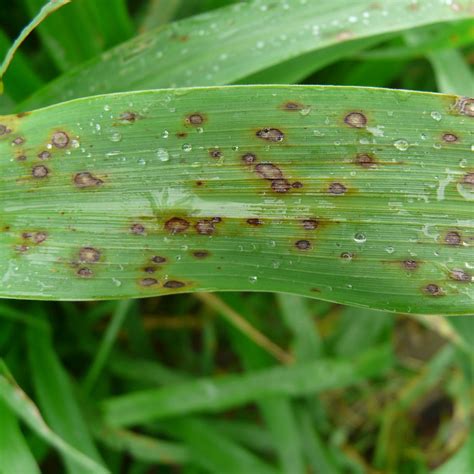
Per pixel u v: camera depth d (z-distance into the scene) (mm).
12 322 115
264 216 80
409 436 136
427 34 113
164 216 80
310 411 129
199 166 80
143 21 117
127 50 95
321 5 93
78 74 95
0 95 107
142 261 81
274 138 80
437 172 80
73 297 81
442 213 80
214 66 94
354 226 80
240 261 81
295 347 126
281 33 93
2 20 122
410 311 81
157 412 116
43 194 80
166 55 94
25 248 81
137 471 125
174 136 80
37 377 112
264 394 118
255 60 93
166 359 133
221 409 124
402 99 79
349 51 103
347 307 131
